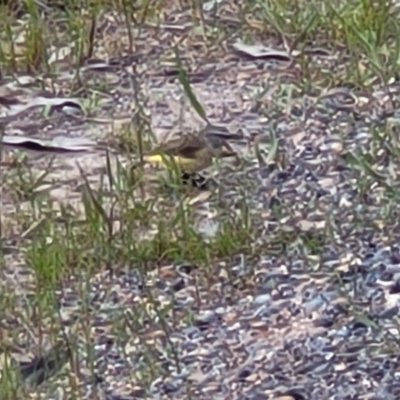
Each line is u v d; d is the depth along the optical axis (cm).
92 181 762
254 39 883
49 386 607
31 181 761
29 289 675
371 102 804
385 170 734
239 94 830
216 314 645
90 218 703
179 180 737
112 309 652
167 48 884
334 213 707
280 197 724
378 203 710
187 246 684
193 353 619
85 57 880
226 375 604
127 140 788
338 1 890
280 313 642
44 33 900
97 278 677
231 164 754
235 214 711
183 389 598
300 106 806
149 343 627
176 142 771
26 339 641
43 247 690
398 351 605
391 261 667
